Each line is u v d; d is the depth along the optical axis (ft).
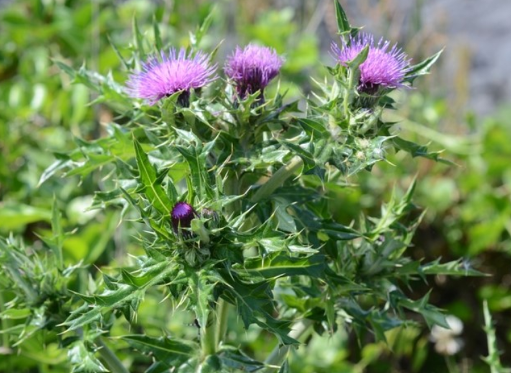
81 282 1.85
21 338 1.67
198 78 1.49
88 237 2.29
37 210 2.29
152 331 2.16
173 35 3.10
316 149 1.39
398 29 3.54
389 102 1.48
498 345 2.95
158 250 1.35
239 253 1.34
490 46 4.00
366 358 2.60
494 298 2.95
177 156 1.49
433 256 3.07
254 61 1.51
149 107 1.54
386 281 1.61
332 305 1.55
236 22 3.72
